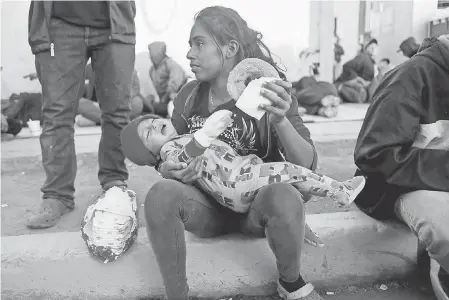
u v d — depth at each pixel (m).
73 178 2.36
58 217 2.22
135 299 1.90
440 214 1.58
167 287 1.55
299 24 8.05
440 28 4.36
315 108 5.99
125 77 2.39
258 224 1.58
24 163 3.76
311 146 1.65
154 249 1.50
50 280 1.85
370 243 1.99
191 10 7.20
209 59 1.63
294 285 1.63
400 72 1.78
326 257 1.97
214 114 1.48
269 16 7.86
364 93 7.89
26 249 1.84
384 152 1.74
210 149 1.60
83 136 4.78
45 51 2.20
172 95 5.98
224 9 1.67
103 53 2.34
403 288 1.98
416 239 1.99
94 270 1.85
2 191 2.96
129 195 2.02
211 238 1.87
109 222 1.80
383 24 8.77
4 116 4.91
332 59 8.30
